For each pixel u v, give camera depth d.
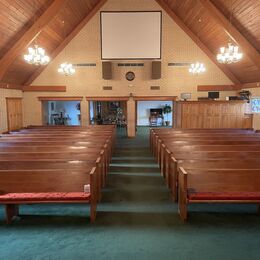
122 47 11.95
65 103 16.92
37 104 12.29
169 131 8.70
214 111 11.60
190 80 12.23
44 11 8.22
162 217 4.07
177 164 4.54
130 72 12.23
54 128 9.70
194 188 3.98
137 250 3.19
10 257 3.06
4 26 7.39
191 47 12.00
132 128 12.71
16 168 4.45
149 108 17.45
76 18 11.07
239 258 3.03
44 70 12.08
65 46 11.98
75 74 12.18
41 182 4.02
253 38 8.34
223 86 12.15
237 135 7.58
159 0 11.61
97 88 12.30
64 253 3.13
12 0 6.79
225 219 3.98
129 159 8.02
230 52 8.10
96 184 4.36
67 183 4.02
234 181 4.00
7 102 10.56
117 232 3.62
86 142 6.44
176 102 12.61
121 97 12.38
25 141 6.61
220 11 8.50
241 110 11.47
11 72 10.05
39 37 9.70
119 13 11.70
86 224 3.84
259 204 4.09
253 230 3.66
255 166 4.46
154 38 11.89
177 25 11.89
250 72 10.57
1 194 3.93
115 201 4.72
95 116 17.05
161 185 5.59
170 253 3.13
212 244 3.31
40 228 3.73
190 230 3.66
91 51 12.04
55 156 5.18
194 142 6.36
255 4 7.11
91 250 3.19
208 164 4.50
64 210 4.30
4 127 10.30
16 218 4.03
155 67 11.99
